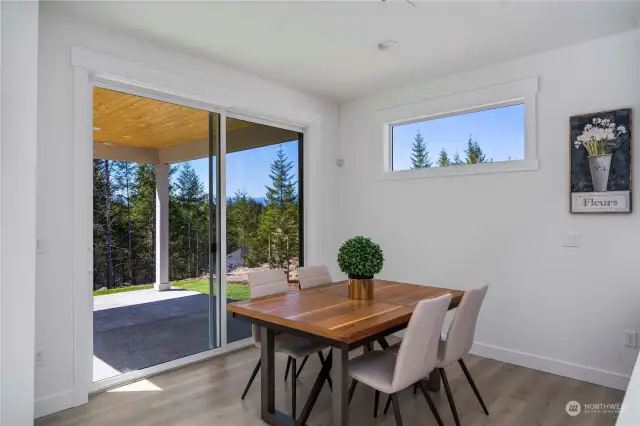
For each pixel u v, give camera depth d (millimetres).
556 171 3125
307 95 4266
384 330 2053
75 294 2623
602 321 2924
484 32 2828
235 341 3762
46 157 2512
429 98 3854
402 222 4082
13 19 2148
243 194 3887
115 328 3072
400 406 2604
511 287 3359
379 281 3248
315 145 4402
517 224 3328
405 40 2949
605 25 2729
